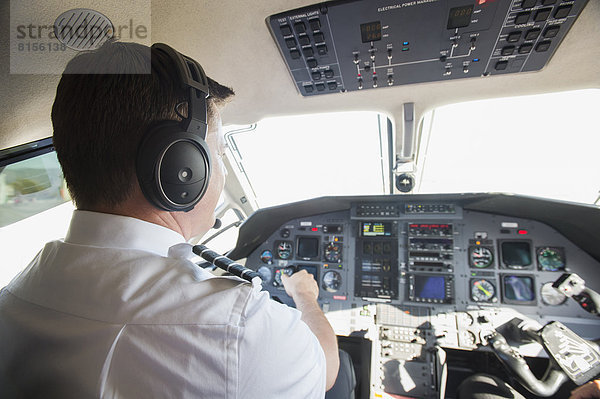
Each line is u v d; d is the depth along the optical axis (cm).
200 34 165
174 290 55
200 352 51
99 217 61
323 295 285
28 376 53
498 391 202
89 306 54
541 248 257
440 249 274
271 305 61
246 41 171
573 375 188
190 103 62
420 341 255
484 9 144
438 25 155
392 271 279
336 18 153
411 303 268
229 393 52
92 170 59
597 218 218
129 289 55
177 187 61
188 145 62
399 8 146
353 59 183
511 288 257
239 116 260
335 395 183
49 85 153
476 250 268
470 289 262
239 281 62
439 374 232
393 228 286
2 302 64
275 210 281
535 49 167
